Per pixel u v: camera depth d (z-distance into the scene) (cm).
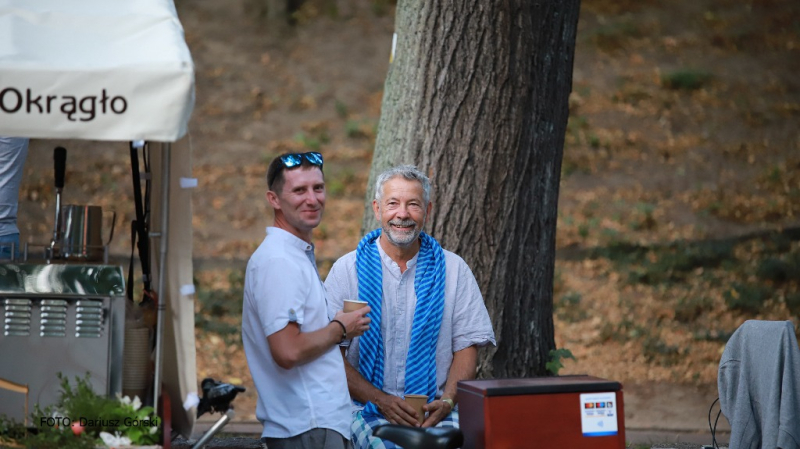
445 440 1339
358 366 1755
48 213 5159
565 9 2184
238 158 6166
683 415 3241
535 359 2167
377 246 1789
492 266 2112
